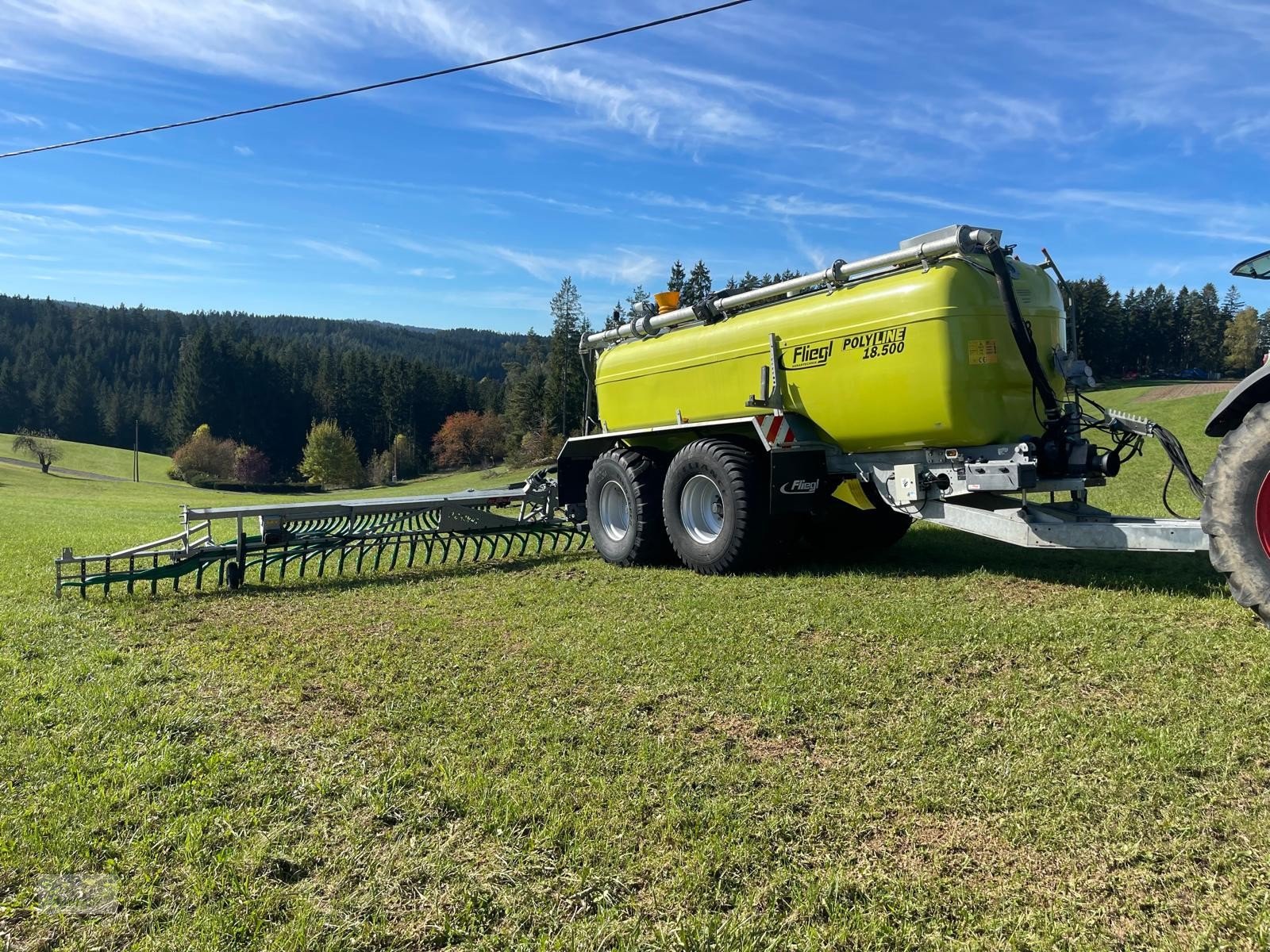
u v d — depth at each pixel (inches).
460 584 305.9
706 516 310.2
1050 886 101.7
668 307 368.5
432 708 166.9
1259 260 196.4
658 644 205.6
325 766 140.0
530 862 109.5
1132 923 94.6
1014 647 185.9
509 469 2962.6
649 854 110.6
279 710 169.2
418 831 118.3
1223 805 116.3
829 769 134.5
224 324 5807.1
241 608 273.9
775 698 163.8
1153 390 1697.8
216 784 132.5
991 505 261.0
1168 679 160.9
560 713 162.6
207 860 111.1
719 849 110.7
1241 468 168.2
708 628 218.1
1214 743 132.9
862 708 158.9
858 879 103.9
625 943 92.5
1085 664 172.9
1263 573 165.8
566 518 406.3
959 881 103.2
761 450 308.0
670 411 348.5
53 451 3558.1
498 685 181.6
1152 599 214.4
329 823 120.6
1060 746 136.5
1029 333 247.1
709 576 297.4
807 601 239.3
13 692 178.1
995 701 157.5
